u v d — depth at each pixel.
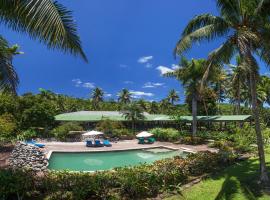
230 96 50.66
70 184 10.08
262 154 12.27
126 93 82.19
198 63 32.62
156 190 10.88
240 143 23.34
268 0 11.35
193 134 34.28
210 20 13.45
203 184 12.14
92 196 9.86
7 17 7.19
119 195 10.16
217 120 35.28
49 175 10.58
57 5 6.73
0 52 12.30
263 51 13.51
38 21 6.05
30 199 9.35
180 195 10.66
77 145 29.95
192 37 13.59
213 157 15.36
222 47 13.19
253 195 10.62
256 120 12.60
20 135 30.44
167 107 87.00
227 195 10.62
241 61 12.17
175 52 14.15
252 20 12.66
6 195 9.02
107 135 37.22
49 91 75.00
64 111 76.25
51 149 26.05
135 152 27.09
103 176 10.41
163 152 26.55
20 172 9.99
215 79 22.97
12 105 32.38
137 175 10.80
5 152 20.19
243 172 13.96
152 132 36.72
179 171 12.45
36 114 34.78
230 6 12.97
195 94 34.28
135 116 42.50
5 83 12.28
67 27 6.77
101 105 86.44
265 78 46.66
